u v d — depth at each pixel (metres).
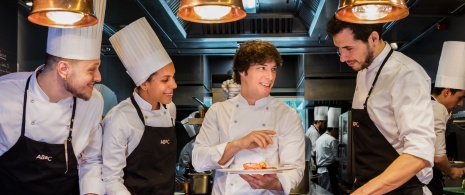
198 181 3.55
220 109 2.33
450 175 3.28
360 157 2.18
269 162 2.22
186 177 4.12
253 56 2.14
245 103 2.28
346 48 2.02
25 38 4.53
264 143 2.07
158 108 2.49
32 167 2.07
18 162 2.07
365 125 2.12
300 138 2.27
